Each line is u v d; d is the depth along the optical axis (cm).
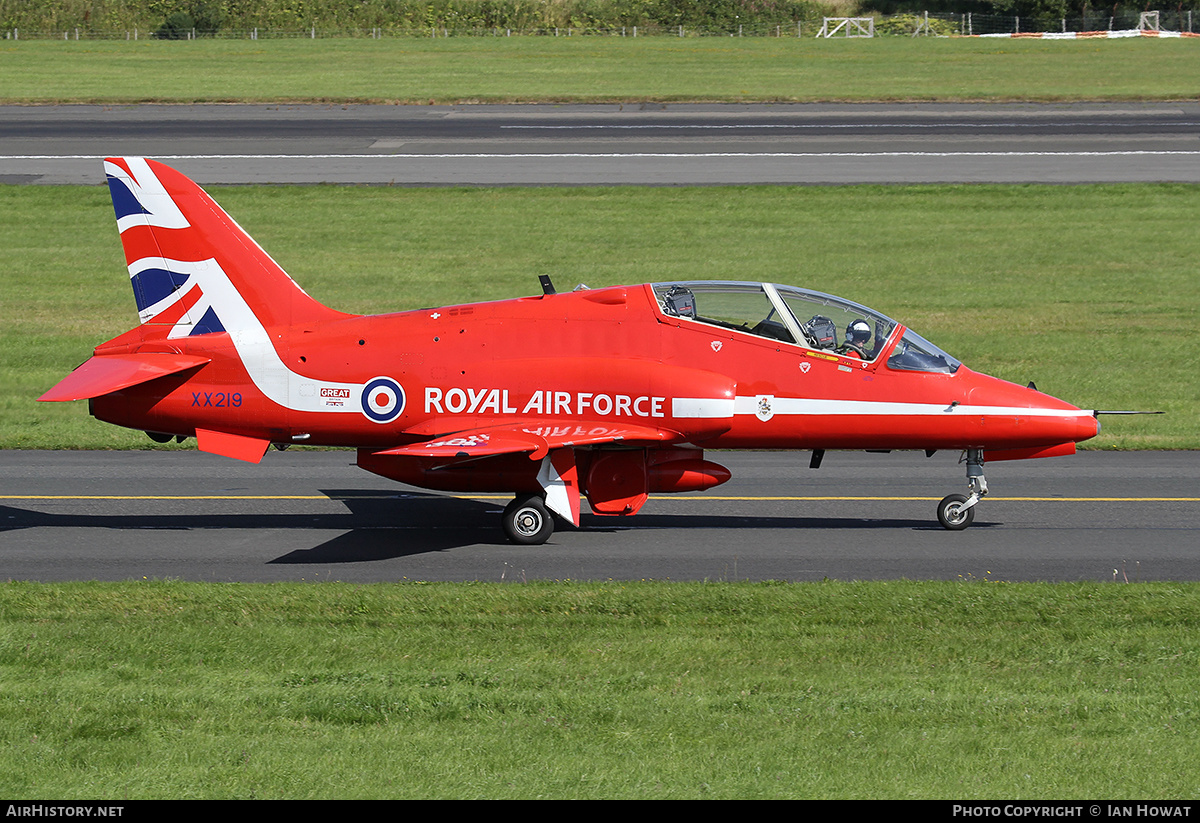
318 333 5362
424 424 5253
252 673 3391
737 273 11194
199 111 18462
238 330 5419
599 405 5147
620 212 13212
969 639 3700
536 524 5097
